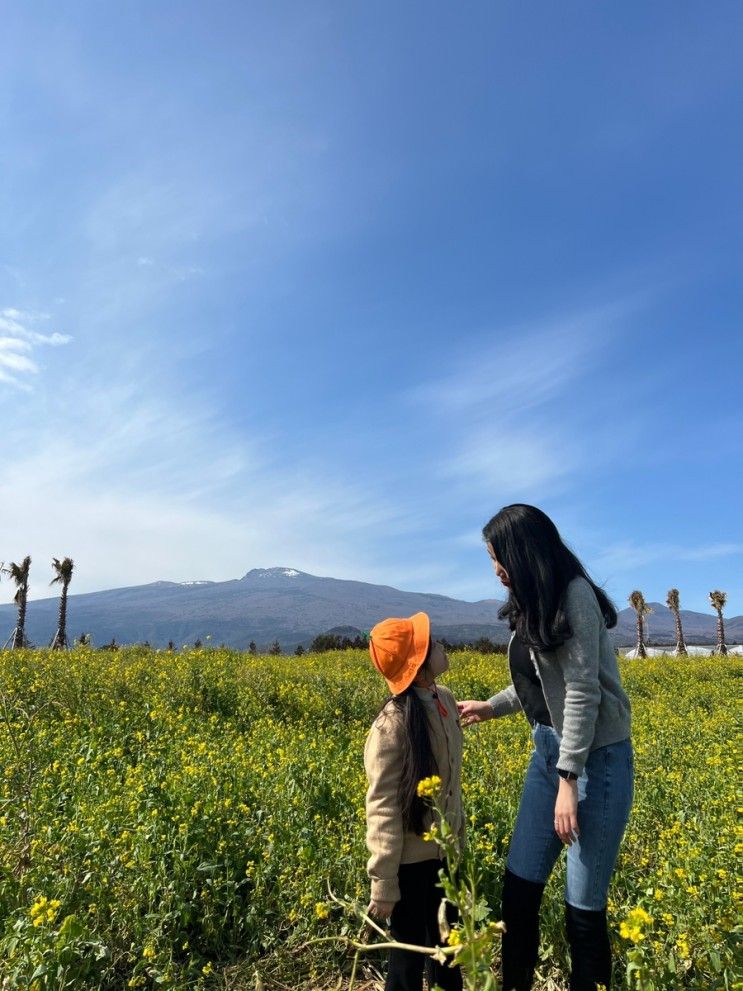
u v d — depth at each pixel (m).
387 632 3.08
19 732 6.27
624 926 2.33
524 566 2.96
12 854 3.87
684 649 46.00
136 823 4.25
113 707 8.73
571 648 2.90
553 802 3.12
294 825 4.53
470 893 2.04
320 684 11.55
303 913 3.80
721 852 3.62
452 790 3.06
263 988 3.50
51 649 15.52
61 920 3.45
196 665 11.88
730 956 2.83
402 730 2.94
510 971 3.11
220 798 4.67
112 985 3.42
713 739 7.84
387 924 3.41
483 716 3.58
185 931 3.77
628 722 3.03
